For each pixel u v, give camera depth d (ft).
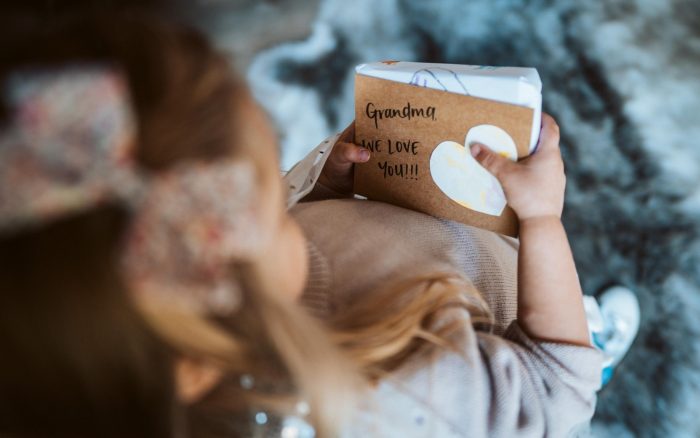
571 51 4.87
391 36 5.17
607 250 4.46
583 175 4.61
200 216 1.40
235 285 1.52
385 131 2.73
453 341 2.27
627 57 4.76
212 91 1.54
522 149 2.47
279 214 1.76
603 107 4.70
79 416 1.51
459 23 5.09
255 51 5.24
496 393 2.28
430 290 2.43
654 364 4.20
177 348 1.53
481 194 2.68
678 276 4.29
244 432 2.06
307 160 3.19
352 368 1.93
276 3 5.38
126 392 1.50
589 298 4.20
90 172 1.27
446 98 2.47
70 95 1.24
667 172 4.48
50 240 1.30
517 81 2.32
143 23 1.57
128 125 1.31
